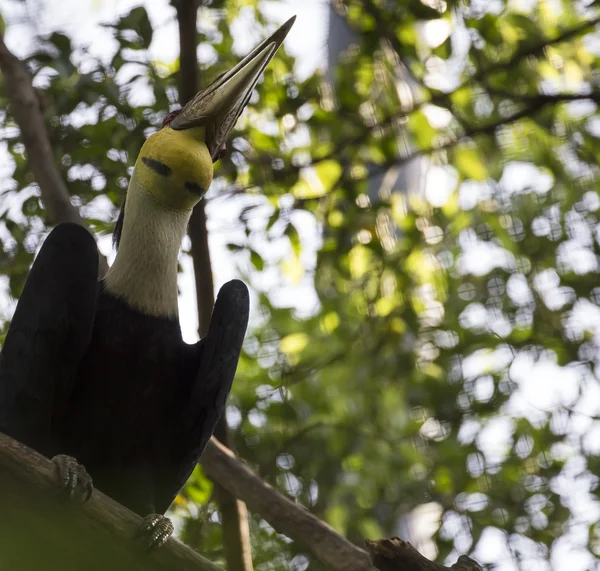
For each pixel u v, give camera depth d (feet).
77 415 19.97
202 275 29.99
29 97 30.09
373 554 17.65
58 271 19.98
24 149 32.01
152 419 20.33
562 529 40.70
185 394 20.97
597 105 41.50
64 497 16.35
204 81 35.88
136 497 20.44
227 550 28.40
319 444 39.24
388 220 41.73
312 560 36.99
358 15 37.11
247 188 36.45
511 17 38.37
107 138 31.50
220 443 29.04
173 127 21.07
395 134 38.93
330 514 39.06
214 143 21.21
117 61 30.94
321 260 38.42
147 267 20.30
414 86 41.09
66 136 31.68
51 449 20.10
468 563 18.37
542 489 41.83
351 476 39.55
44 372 19.70
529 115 39.01
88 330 19.83
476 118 41.24
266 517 27.14
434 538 40.42
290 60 37.60
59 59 29.99
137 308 20.20
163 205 20.49
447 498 41.68
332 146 38.50
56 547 17.44
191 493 33.14
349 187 38.29
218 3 34.17
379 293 40.65
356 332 41.55
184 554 17.20
